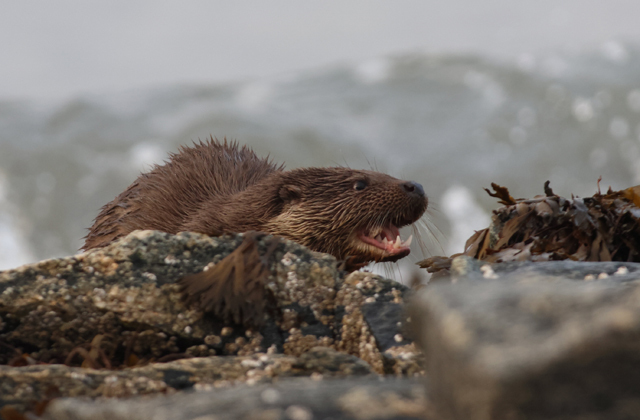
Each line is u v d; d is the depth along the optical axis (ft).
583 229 59.11
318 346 46.75
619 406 22.21
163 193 79.00
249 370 40.86
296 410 27.68
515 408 22.40
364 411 27.71
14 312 46.70
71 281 48.08
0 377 38.01
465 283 30.35
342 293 50.49
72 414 30.68
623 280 38.27
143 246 50.24
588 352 22.43
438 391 26.45
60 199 329.11
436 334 26.68
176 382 39.58
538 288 28.07
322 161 353.51
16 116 410.52
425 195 72.64
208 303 47.73
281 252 51.44
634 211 59.26
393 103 406.21
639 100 365.81
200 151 85.25
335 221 71.82
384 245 72.33
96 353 45.55
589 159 342.64
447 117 384.68
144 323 47.39
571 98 370.73
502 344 23.77
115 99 430.61
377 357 46.14
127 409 29.40
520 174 334.65
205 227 73.77
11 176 336.49
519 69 418.92
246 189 77.05
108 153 362.53
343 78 453.99
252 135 366.22
